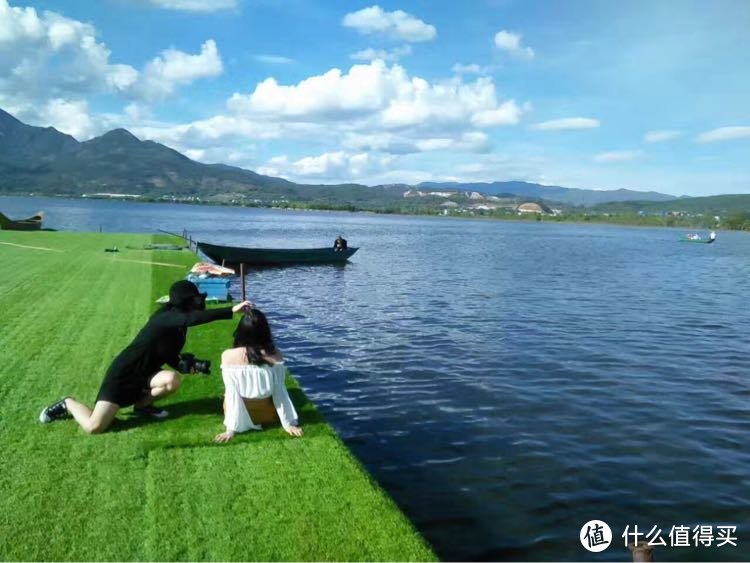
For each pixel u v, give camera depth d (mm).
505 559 6781
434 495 8219
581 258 59188
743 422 11555
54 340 11055
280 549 4906
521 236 116500
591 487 8641
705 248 89875
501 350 17000
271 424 7520
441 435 10422
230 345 11461
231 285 29672
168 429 7207
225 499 5641
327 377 13805
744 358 17016
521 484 8641
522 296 29047
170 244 33125
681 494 8523
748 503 8328
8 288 16406
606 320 22891
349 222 176625
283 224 133000
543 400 12516
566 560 6809
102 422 6953
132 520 5223
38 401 7941
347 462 6523
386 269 40719
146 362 7227
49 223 84562
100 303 14719
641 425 11227
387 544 5043
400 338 18234
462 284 33250
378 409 11703
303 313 22266
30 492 5609
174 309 7449
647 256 66438
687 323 22891
